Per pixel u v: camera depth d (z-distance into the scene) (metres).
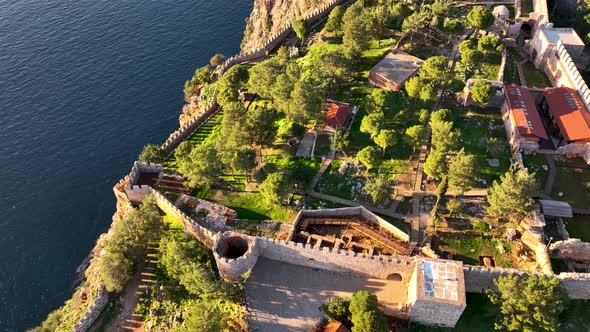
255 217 75.06
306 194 77.44
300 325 62.78
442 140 76.69
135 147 107.31
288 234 71.00
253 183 80.81
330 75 90.56
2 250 89.19
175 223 77.25
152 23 143.75
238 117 82.19
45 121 111.88
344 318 61.94
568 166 79.56
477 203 73.94
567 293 60.88
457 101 90.50
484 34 102.88
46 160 104.12
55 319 74.25
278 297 65.75
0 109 113.75
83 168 102.81
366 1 113.44
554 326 57.25
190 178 77.62
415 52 100.94
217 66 122.06
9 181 99.88
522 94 86.12
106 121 112.62
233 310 65.38
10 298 82.94
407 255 67.38
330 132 87.38
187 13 149.38
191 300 68.81
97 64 127.12
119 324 69.00
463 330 61.34
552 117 85.31
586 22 104.19
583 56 100.81
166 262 68.12
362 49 97.38
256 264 69.69
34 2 148.75
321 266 68.38
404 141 83.62
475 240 69.56
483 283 63.75
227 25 146.12
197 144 94.31
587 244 64.69
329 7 122.12
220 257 65.44
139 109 115.94
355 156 82.44
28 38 134.00
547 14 101.94
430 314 59.78
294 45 116.12
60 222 93.69
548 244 66.25
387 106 85.12
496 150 81.31
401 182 77.81
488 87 83.12
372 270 66.06
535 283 57.88
